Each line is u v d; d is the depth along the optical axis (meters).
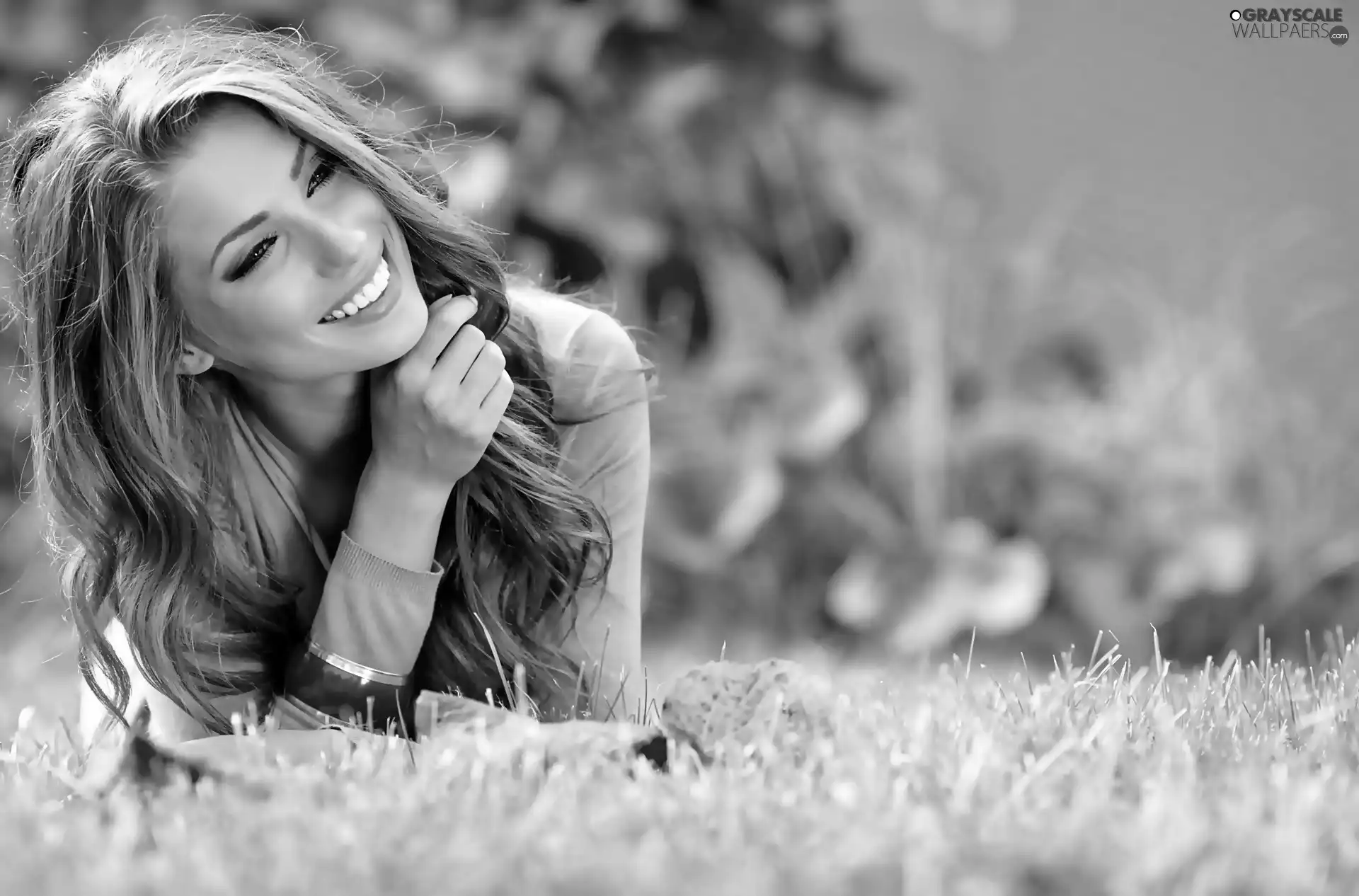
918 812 1.54
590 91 5.44
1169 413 5.04
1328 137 5.69
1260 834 1.49
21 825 1.64
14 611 5.07
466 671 2.46
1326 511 4.74
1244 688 2.35
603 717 2.55
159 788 1.80
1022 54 6.00
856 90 5.89
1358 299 5.45
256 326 2.11
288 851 1.46
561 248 5.36
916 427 5.13
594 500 2.63
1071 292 5.59
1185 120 5.83
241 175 2.09
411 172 2.38
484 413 2.26
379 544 2.28
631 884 1.36
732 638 4.96
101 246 2.15
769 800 1.63
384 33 5.32
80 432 2.28
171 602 2.31
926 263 5.51
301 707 2.29
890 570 4.91
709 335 5.60
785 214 5.72
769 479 5.02
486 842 1.48
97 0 5.41
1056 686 2.19
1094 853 1.42
